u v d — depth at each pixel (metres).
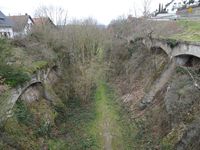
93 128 20.38
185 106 15.97
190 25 32.94
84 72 28.69
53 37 31.47
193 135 13.58
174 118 16.31
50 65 25.70
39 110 19.55
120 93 28.89
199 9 43.88
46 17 38.69
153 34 31.94
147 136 18.14
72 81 28.09
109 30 49.97
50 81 25.05
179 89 17.92
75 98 26.39
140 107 22.89
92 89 29.75
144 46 32.62
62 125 20.72
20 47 25.47
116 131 19.75
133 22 46.50
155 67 25.61
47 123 18.94
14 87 16.97
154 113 20.05
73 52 32.06
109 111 23.66
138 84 27.59
